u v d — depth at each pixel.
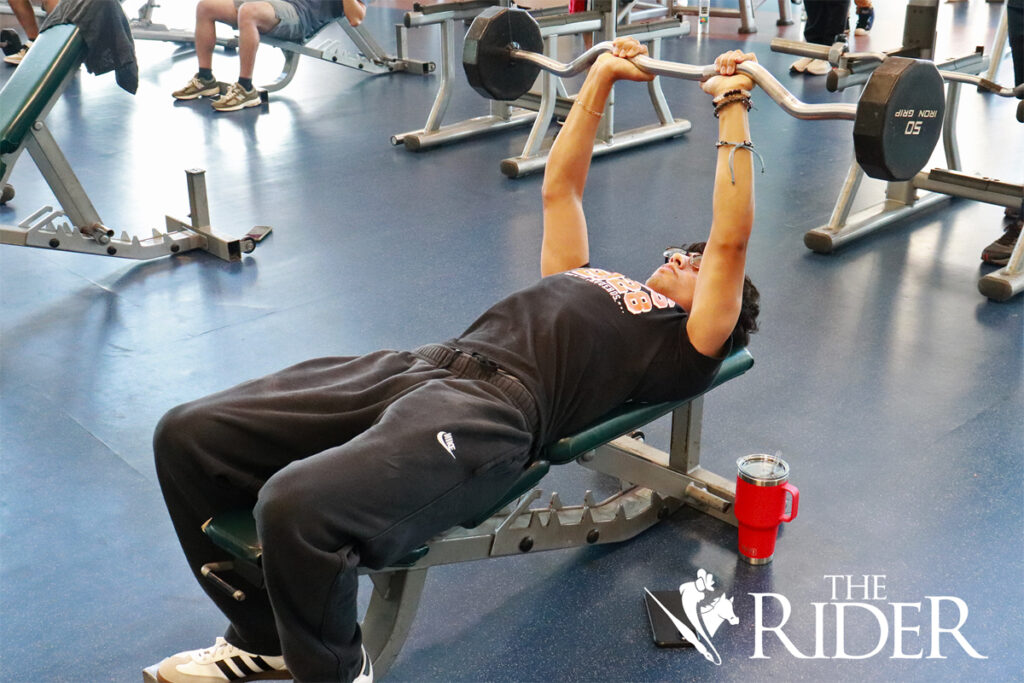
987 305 3.05
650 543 2.04
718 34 7.02
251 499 1.54
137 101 5.47
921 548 1.98
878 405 2.49
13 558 1.95
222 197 4.02
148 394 2.56
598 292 1.78
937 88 1.63
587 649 1.75
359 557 1.38
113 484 2.19
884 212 3.69
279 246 3.54
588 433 1.72
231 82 5.88
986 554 1.96
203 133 4.91
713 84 1.72
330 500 1.32
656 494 2.08
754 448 2.32
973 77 2.99
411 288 3.19
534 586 1.92
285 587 1.32
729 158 1.69
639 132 4.71
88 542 2.00
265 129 4.99
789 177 4.23
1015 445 2.32
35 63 3.25
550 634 1.79
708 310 1.73
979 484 2.18
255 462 1.53
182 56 6.54
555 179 1.98
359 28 5.94
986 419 2.43
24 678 1.67
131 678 1.67
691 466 2.13
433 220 3.78
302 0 5.49
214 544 1.55
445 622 1.82
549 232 2.00
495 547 1.76
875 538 2.02
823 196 4.00
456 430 1.47
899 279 3.23
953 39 6.75
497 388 1.62
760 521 1.91
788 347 2.79
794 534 2.04
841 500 2.13
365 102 5.51
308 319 2.98
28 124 3.15
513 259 3.41
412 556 1.55
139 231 3.63
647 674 1.69
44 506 2.11
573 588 1.91
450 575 1.94
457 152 4.65
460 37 7.21
